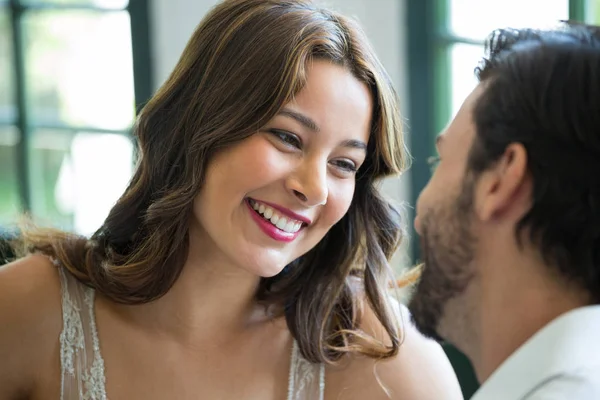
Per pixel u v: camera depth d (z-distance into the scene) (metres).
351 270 1.51
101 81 3.37
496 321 0.90
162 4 3.10
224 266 1.38
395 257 1.69
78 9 3.35
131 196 1.41
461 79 2.64
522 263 0.87
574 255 0.83
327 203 1.29
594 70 0.82
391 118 1.31
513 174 0.85
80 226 3.53
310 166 1.24
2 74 3.51
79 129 3.45
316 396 1.46
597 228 0.82
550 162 0.83
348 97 1.24
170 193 1.31
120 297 1.40
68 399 1.38
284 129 1.22
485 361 0.93
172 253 1.35
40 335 1.39
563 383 0.80
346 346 1.46
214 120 1.24
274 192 1.25
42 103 3.51
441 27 2.66
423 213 0.96
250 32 1.24
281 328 1.50
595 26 0.90
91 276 1.41
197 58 1.29
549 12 2.38
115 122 3.38
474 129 0.90
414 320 1.00
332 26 1.24
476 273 0.92
